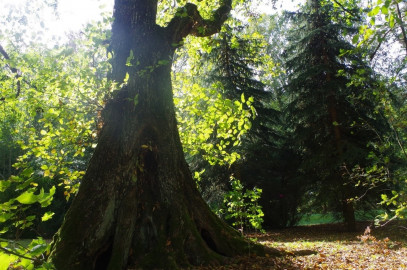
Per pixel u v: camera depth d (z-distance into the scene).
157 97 6.90
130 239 6.12
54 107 6.95
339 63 16.91
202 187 18.72
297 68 18.36
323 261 6.82
